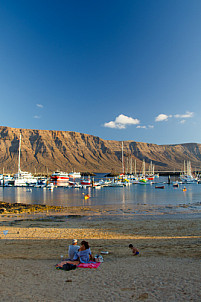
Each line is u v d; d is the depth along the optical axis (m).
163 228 22.23
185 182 142.00
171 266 9.74
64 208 40.62
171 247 14.50
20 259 11.59
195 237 18.12
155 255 12.23
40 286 7.64
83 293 7.02
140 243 16.09
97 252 13.40
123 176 138.38
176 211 35.91
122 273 8.90
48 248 14.66
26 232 20.72
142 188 104.25
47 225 24.69
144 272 8.96
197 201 52.38
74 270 9.45
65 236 19.03
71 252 10.99
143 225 23.97
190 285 7.45
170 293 6.89
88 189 100.62
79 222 26.53
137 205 45.12
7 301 6.48
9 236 19.03
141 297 6.66
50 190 96.06
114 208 40.66
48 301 6.45
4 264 10.49
